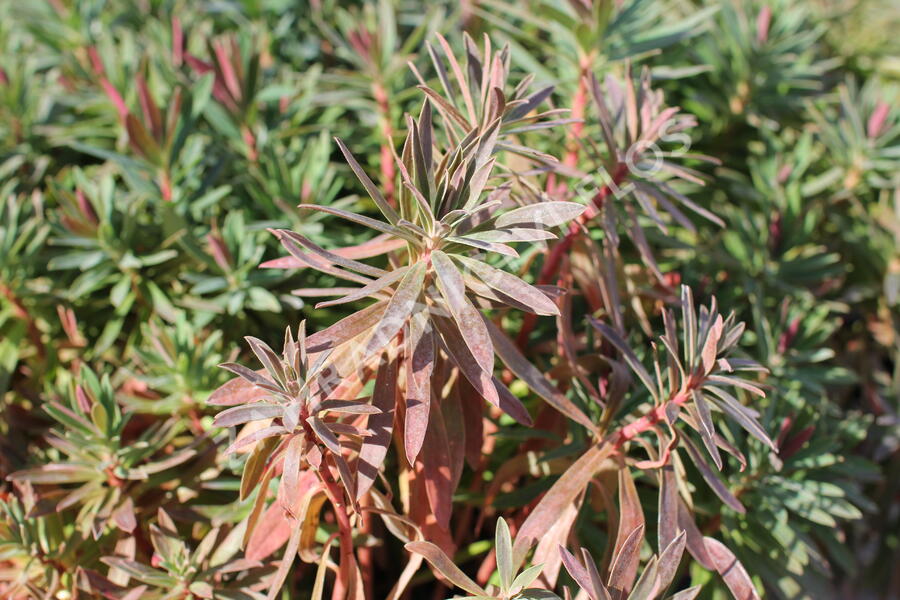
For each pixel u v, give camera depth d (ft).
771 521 1.56
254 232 1.73
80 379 1.51
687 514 1.39
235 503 1.52
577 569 1.27
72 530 1.58
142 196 1.79
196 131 1.92
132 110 1.85
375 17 2.24
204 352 1.59
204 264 1.73
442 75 1.48
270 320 1.75
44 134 2.00
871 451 1.99
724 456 1.61
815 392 1.79
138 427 1.65
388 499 1.41
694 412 1.34
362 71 1.99
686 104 2.18
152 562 1.48
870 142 2.03
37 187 1.99
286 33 2.23
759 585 1.58
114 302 1.68
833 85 2.50
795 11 2.17
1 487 1.59
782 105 2.20
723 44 2.20
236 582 1.45
